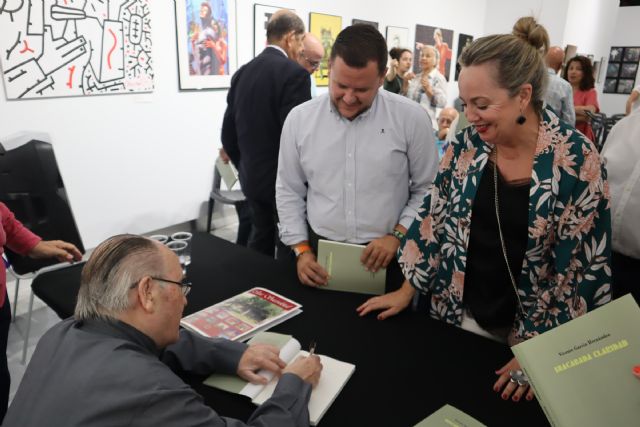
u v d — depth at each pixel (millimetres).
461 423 865
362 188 1503
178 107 3648
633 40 9227
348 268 1431
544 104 1029
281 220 1659
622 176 1449
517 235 1094
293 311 1291
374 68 1288
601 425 714
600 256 1013
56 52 2830
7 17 2592
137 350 793
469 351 1114
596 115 4926
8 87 2668
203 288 1457
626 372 725
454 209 1197
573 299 1041
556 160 1004
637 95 3207
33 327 2465
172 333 866
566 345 774
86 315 826
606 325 762
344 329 1216
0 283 1435
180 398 743
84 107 3057
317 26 4496
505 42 927
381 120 1458
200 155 3936
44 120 2877
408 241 1323
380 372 1034
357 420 890
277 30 2527
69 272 1602
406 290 1328
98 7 2977
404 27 5695
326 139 1501
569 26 6418
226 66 3918
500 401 940
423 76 4734
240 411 931
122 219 3461
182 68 3578
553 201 1020
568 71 4887
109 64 3113
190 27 3553
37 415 723
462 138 1180
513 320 1185
